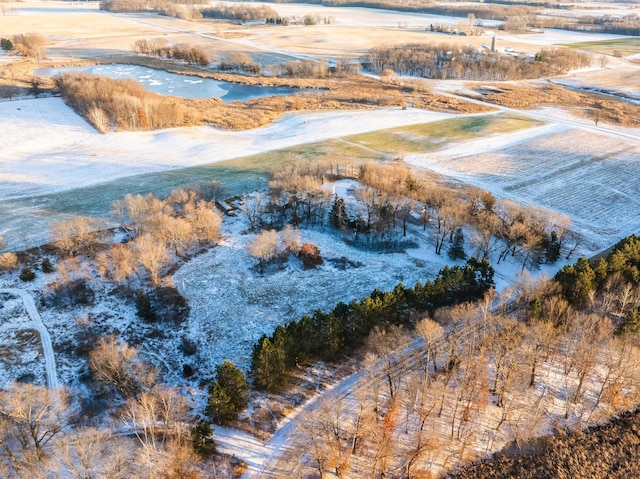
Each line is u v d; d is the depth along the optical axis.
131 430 55.59
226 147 145.62
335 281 84.62
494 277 86.12
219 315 76.38
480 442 56.91
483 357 62.00
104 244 95.19
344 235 99.06
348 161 133.12
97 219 103.62
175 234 89.25
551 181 124.38
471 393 57.91
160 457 50.81
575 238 99.81
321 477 50.41
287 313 77.25
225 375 57.22
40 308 77.56
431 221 103.94
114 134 153.75
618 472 54.22
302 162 118.19
